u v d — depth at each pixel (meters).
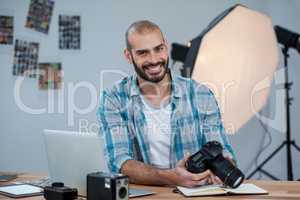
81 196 1.58
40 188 1.76
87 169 1.55
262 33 3.02
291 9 3.00
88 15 3.22
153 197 1.55
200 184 1.65
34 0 3.27
